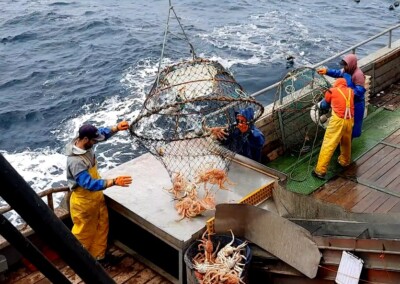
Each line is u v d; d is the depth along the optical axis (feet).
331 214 17.75
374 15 92.99
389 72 33.55
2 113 52.21
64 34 80.59
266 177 19.89
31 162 43.32
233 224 16.89
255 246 16.94
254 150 22.98
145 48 72.08
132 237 20.06
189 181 18.35
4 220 2.90
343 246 15.12
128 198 18.60
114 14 92.22
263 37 77.00
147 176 19.94
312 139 27.99
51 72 64.18
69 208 18.84
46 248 18.08
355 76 25.39
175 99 18.54
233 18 89.15
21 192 2.66
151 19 88.94
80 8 96.68
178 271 18.22
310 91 26.71
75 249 2.91
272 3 100.42
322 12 94.02
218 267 15.52
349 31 81.56
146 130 19.53
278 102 27.12
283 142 26.86
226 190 19.11
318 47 72.54
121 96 56.13
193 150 19.11
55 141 46.93
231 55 68.74
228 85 19.99
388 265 14.37
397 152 26.78
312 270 15.35
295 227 15.72
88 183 16.22
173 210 17.97
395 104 31.55
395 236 15.11
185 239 16.52
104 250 18.72
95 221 17.79
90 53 71.10
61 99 55.77
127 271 18.54
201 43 74.28
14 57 70.54
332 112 24.07
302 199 18.30
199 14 92.38
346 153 25.25
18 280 17.66
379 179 24.63
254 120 19.51
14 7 97.09
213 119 19.17
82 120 50.93
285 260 16.11
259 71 62.64
